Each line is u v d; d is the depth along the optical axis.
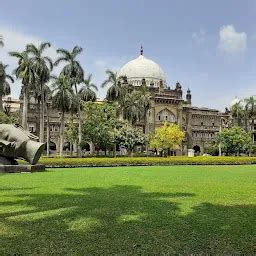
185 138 97.06
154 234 9.15
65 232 9.30
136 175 27.23
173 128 77.75
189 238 8.82
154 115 92.44
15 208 12.52
